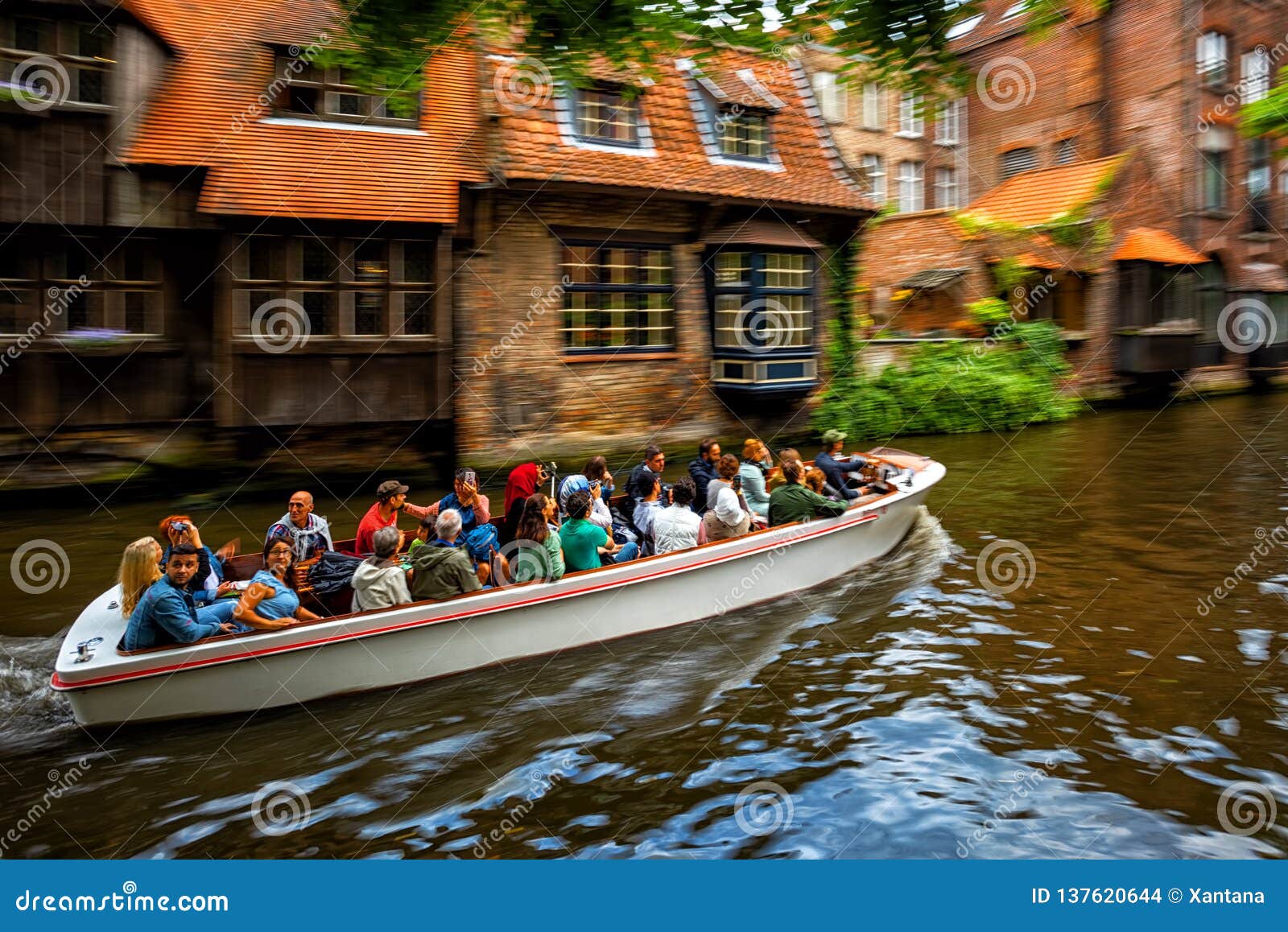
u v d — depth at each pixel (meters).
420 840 4.38
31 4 10.35
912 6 8.49
